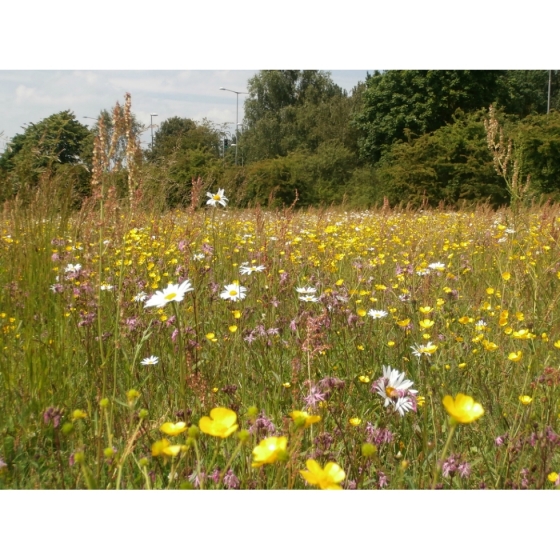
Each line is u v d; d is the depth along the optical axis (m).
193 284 3.77
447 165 20.41
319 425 2.31
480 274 5.40
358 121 32.00
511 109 29.38
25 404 2.64
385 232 7.34
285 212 5.41
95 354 3.13
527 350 3.31
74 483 2.19
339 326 3.51
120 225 2.84
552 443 2.23
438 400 2.65
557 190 17.75
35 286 3.61
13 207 4.45
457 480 2.21
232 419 1.59
